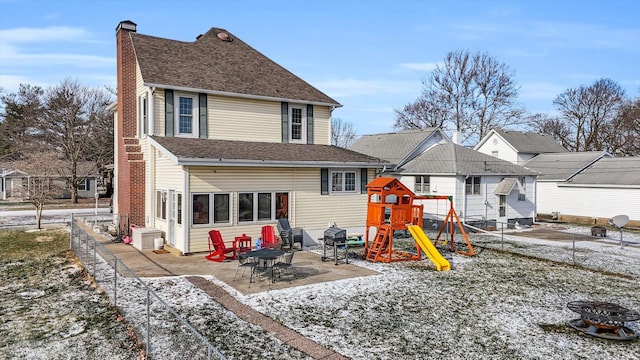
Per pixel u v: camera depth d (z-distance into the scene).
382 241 15.62
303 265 14.46
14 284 11.88
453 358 7.48
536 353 7.80
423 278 13.11
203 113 18.48
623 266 15.80
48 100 42.59
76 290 11.29
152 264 13.98
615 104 53.97
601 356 7.75
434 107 52.03
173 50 20.45
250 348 7.64
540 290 12.12
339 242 14.82
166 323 8.79
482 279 13.23
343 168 19.30
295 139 21.08
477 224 25.67
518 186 26.48
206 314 9.38
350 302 10.51
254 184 16.77
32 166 27.83
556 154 38.41
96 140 43.97
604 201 30.66
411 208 16.17
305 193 18.19
